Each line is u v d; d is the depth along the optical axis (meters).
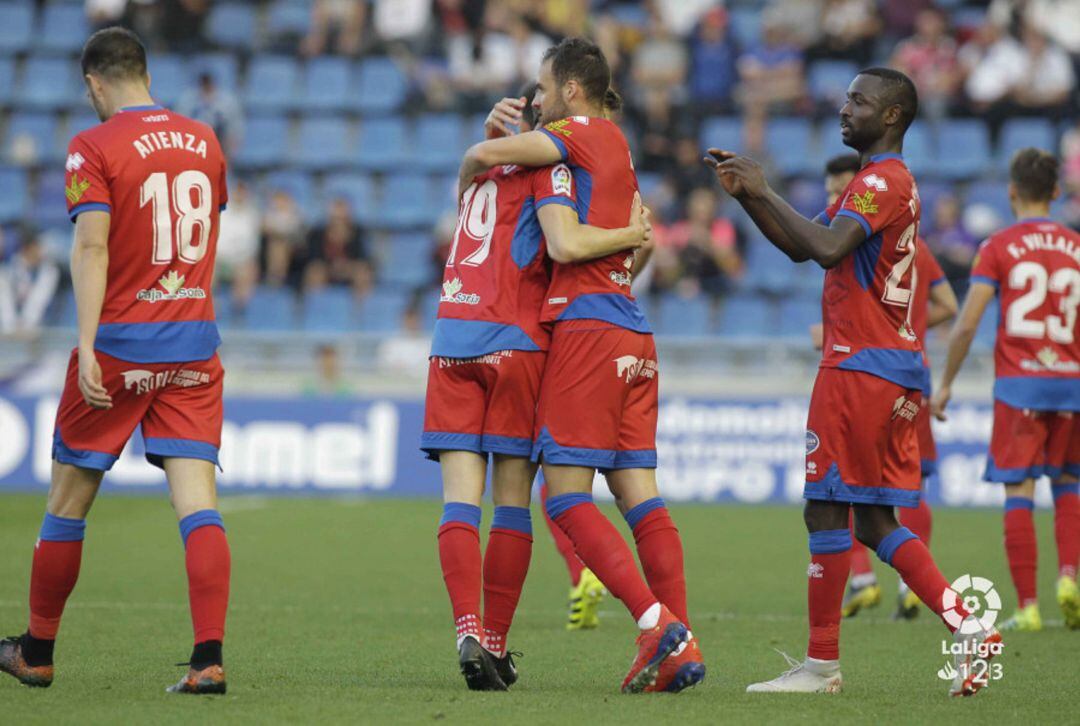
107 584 30.67
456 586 17.97
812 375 52.91
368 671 20.20
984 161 69.12
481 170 18.28
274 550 37.00
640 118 66.31
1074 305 27.42
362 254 61.69
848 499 18.44
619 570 17.61
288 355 53.56
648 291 60.47
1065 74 70.62
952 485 48.44
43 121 70.62
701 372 53.38
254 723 15.13
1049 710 17.08
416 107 70.94
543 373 18.41
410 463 49.66
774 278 62.72
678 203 62.84
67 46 74.69
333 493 49.50
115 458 17.47
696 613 28.06
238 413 49.84
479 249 18.58
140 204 17.22
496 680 17.80
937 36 71.62
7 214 66.06
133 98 17.73
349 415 49.81
